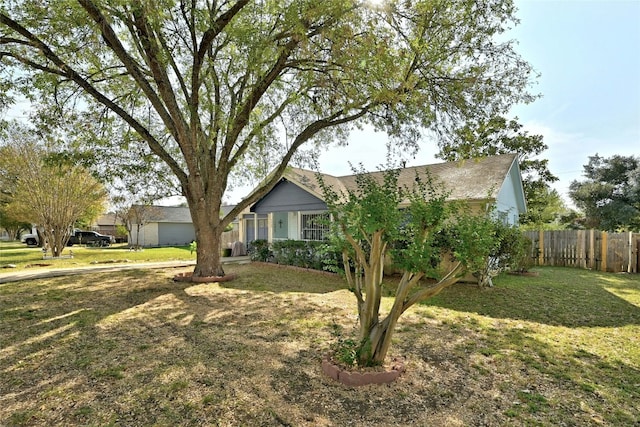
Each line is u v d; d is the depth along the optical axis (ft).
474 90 27.25
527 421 9.34
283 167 33.12
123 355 13.70
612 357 14.16
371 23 23.45
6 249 85.40
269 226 52.85
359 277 12.93
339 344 13.01
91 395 10.44
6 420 9.05
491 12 24.90
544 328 18.12
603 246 42.16
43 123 29.99
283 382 11.42
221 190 32.76
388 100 25.11
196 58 27.89
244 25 26.86
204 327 17.60
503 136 68.13
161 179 38.37
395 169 13.46
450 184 36.06
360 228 11.57
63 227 59.41
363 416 9.46
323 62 26.96
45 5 22.59
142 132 29.81
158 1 21.26
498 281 32.78
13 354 13.78
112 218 149.59
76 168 53.93
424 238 11.66
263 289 28.07
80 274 36.50
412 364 13.12
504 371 12.69
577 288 29.32
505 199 39.86
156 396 10.41
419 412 9.73
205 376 11.81
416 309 21.90
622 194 78.54
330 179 52.42
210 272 32.32
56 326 17.61
